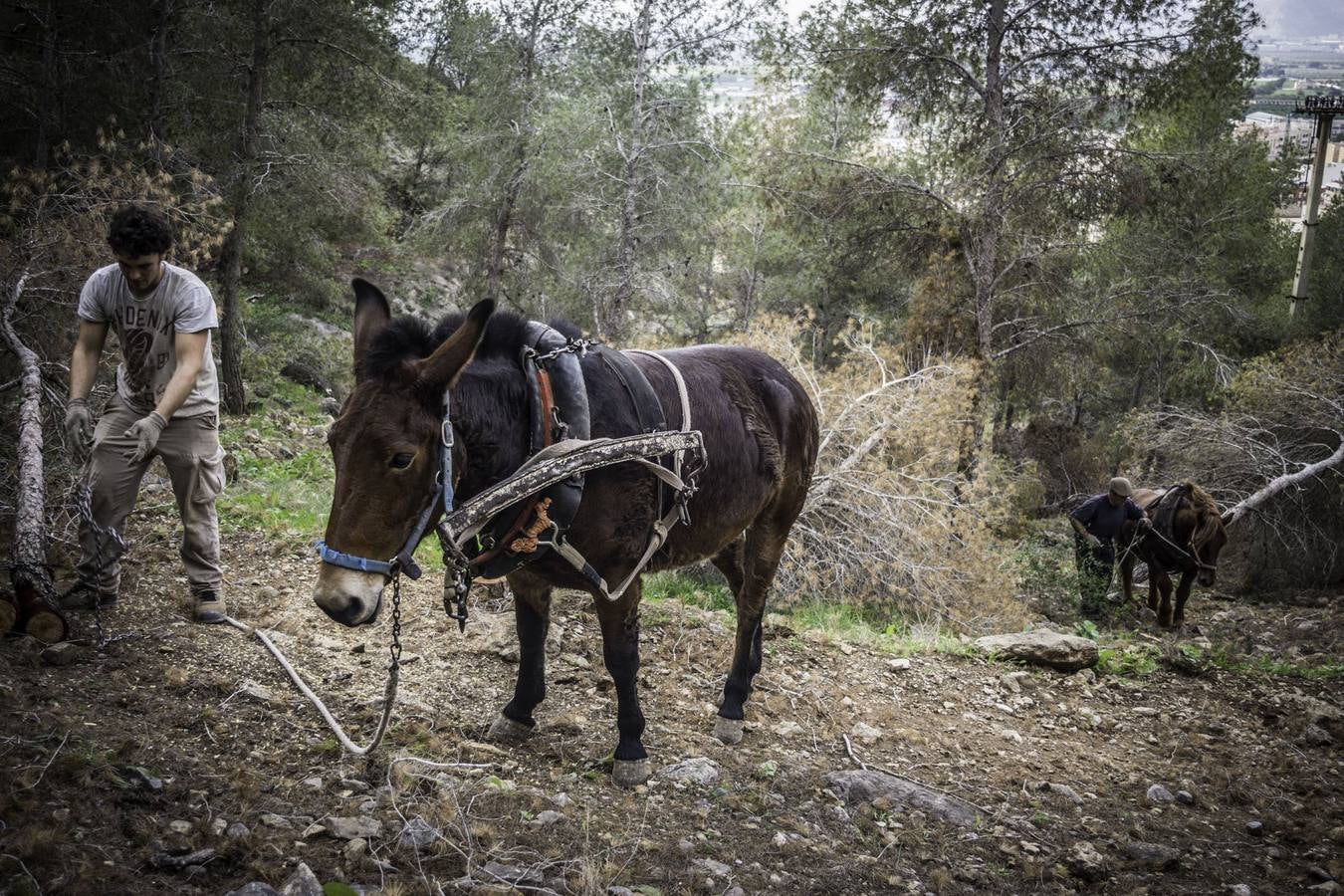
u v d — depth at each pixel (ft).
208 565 14.93
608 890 9.78
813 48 49.93
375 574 9.43
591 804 11.88
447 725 13.48
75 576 15.25
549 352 11.24
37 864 8.21
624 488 11.52
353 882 9.10
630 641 12.40
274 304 73.87
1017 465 63.87
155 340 13.17
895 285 81.87
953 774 15.72
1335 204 86.94
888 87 49.75
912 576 32.73
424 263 99.40
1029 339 53.52
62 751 9.98
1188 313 56.24
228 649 14.25
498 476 10.55
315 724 12.57
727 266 94.73
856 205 51.03
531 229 76.23
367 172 60.18
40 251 20.18
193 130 47.37
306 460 33.30
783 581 32.12
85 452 12.82
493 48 73.46
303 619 16.33
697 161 67.31
